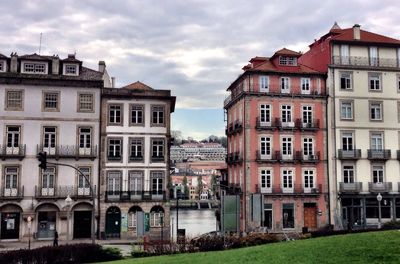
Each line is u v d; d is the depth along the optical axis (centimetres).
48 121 4519
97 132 4597
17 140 4459
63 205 4444
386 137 5297
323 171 5156
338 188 5103
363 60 5366
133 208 4578
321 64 5556
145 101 4734
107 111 4647
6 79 4462
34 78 4500
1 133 4428
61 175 4478
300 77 5291
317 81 5316
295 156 5119
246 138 5097
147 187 4653
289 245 2006
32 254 2192
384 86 5369
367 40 5391
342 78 5306
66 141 4534
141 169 4659
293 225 5003
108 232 4512
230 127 5906
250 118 5131
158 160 4700
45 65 4612
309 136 5209
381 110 5331
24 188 4384
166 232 4581
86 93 4625
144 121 4716
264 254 1812
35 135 4484
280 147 5138
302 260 1625
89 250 2341
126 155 4644
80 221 4497
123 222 4522
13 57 4562
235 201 2088
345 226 5009
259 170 5062
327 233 2925
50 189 4434
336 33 5600
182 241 2675
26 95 4506
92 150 4569
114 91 4672
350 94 5291
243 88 5356
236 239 2534
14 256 2148
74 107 4584
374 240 1891
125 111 4688
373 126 5284
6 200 4328
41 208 4419
